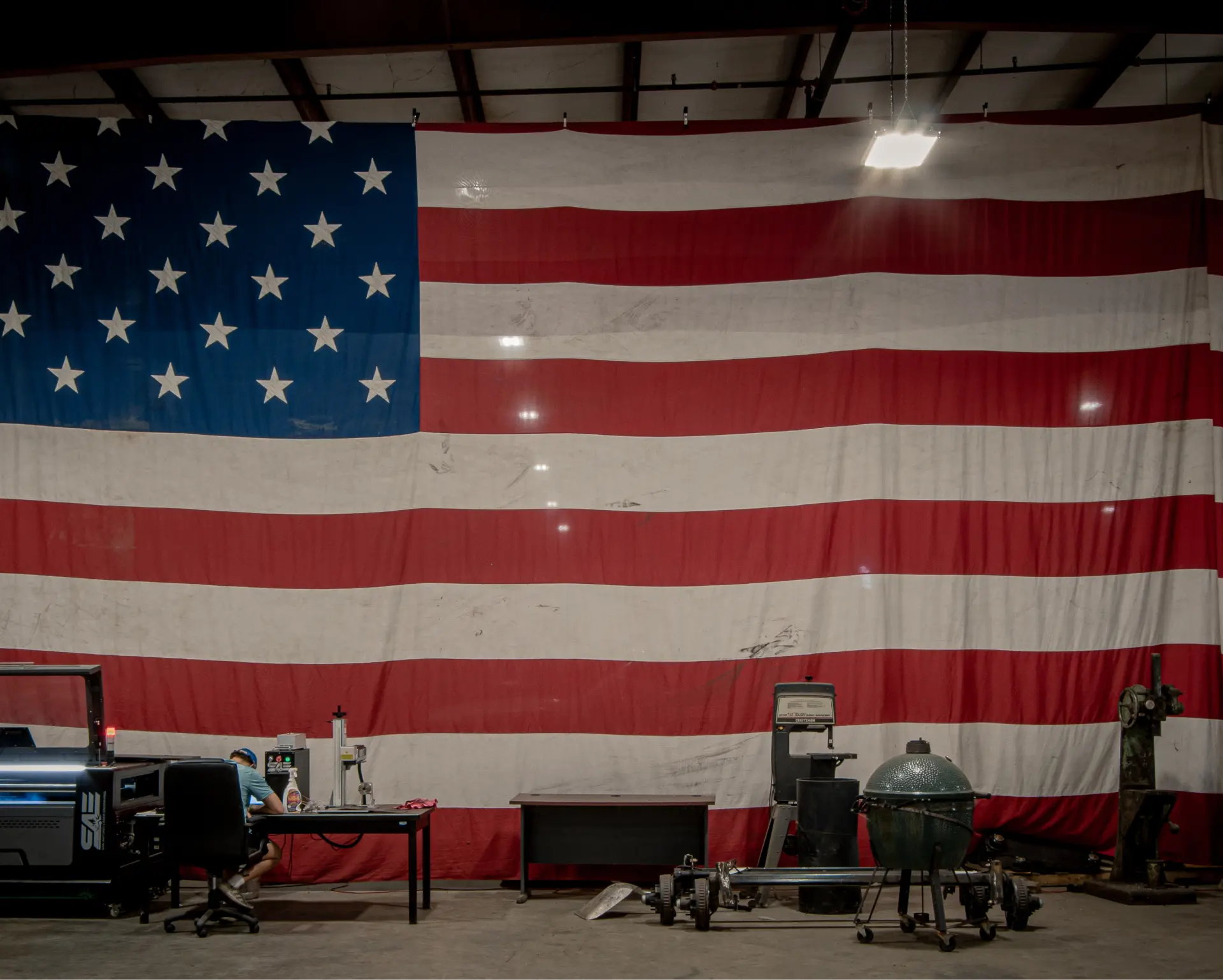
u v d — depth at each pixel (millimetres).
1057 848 6906
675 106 8234
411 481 7258
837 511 7188
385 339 7395
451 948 5359
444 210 7500
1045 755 7020
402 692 7086
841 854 6074
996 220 7445
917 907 6223
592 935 5621
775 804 6492
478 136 7559
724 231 7469
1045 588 7168
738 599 7148
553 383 7348
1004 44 7578
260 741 7035
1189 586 7141
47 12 6965
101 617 7117
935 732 7016
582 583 7168
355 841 6973
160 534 7203
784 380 7340
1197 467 7219
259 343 7395
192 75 7836
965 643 7098
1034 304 7395
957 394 7312
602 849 6602
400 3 6930
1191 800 6973
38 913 6074
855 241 7430
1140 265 7398
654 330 7402
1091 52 7621
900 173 7477
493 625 7141
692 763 7008
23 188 7496
